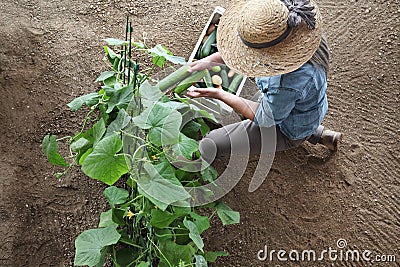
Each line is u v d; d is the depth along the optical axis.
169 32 2.58
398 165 2.35
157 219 1.70
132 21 2.60
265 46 1.58
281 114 1.83
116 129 1.75
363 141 2.39
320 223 2.24
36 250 2.11
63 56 2.46
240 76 2.10
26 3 2.59
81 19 2.57
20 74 2.41
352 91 2.49
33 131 2.30
